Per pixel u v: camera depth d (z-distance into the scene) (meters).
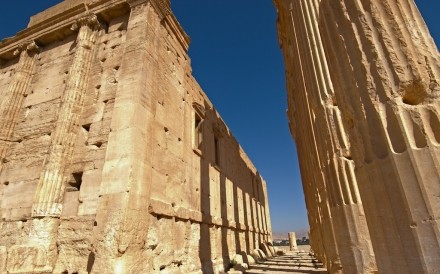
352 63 3.40
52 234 7.82
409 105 2.86
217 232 14.84
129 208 7.17
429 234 2.41
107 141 8.60
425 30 3.14
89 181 8.26
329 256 8.26
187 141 12.46
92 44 10.85
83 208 7.94
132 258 6.90
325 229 8.40
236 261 15.47
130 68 9.32
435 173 2.53
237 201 20.69
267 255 24.92
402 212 2.62
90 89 9.97
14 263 7.18
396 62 2.98
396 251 2.65
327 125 6.93
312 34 8.20
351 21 3.48
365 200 3.18
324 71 7.55
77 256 7.38
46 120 10.28
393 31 3.12
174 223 9.73
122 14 11.23
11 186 9.53
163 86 10.80
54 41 12.28
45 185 8.29
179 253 9.77
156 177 9.02
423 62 2.92
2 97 11.97
